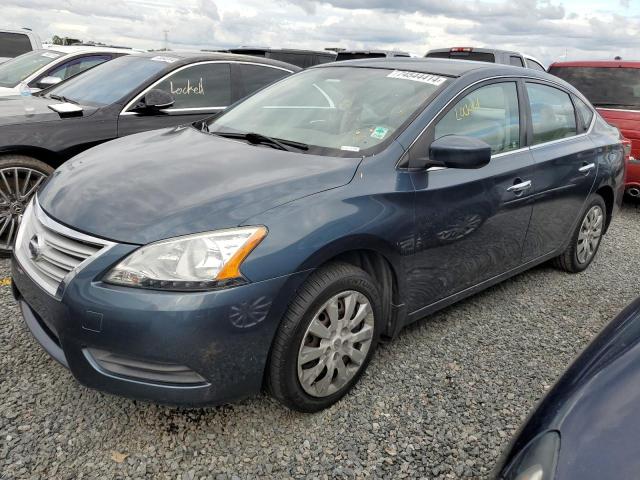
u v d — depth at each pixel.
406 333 3.38
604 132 4.61
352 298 2.53
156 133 3.43
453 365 3.07
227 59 5.57
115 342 2.08
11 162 4.11
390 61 3.61
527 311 3.86
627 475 1.18
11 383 2.63
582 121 4.36
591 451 1.25
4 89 6.95
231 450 2.31
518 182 3.42
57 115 4.38
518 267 3.78
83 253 2.20
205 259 2.10
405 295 2.84
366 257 2.67
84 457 2.22
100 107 4.66
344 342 2.55
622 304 4.12
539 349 3.33
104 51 8.05
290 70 6.08
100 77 5.30
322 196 2.41
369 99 3.16
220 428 2.43
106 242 2.15
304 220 2.30
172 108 5.07
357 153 2.76
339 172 2.57
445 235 2.94
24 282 2.41
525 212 3.55
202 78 5.33
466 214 3.04
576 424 1.33
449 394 2.80
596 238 4.68
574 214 4.23
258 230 2.19
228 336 2.13
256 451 2.32
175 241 2.11
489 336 3.44
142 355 2.07
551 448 1.31
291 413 2.57
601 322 3.79
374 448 2.39
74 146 4.40
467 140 2.69
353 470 2.26
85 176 2.62
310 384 2.45
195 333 2.07
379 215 2.55
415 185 2.74
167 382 2.15
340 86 3.37
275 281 2.18
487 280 3.48
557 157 3.81
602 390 1.41
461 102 3.12
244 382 2.24
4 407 2.46
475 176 3.08
